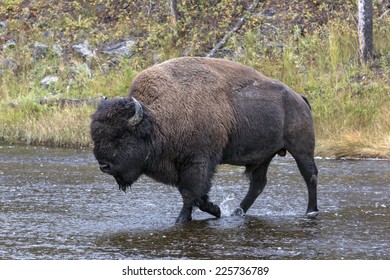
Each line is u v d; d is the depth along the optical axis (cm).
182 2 6469
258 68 5781
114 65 6244
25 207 2869
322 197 3134
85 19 6675
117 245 2188
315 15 6225
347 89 5316
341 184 3481
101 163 2447
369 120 4950
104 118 2428
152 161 2525
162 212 2789
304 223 2562
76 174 3856
